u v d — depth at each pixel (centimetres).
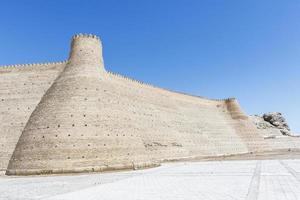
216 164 3819
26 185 2223
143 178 2425
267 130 11025
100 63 4175
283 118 12450
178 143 5409
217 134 6856
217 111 7656
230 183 1956
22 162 3250
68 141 3247
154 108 5472
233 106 7931
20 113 4122
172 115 5903
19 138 3609
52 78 4341
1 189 2027
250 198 1407
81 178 2628
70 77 3803
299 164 3338
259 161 4081
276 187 1727
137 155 3653
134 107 4862
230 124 7681
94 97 3672
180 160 5034
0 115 4134
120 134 3606
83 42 4072
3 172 3516
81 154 3219
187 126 6103
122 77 5044
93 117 3494
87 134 3341
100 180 2398
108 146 3400
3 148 3862
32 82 4381
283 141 8581
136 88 5297
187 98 6881
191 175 2539
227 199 1395
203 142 6203
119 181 2272
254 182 1967
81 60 3959
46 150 3216
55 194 1695
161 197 1495
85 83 3734
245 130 7669
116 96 4109
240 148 7212
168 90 6381
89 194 1659
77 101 3534
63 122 3356
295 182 1911
